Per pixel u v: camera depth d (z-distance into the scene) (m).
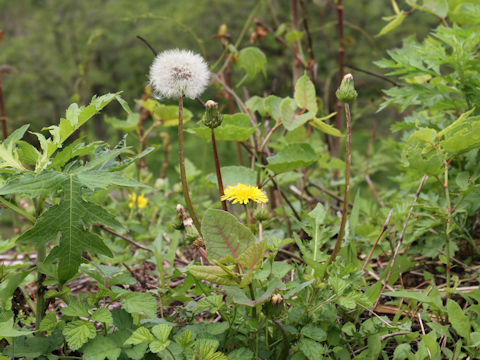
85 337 0.67
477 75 0.86
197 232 0.75
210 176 0.85
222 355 0.67
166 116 1.11
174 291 0.77
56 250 0.68
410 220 0.89
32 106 7.92
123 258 0.91
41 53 8.22
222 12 7.04
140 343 0.68
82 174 0.69
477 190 0.86
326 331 0.73
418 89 0.89
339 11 1.17
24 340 0.70
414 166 0.79
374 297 0.75
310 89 0.82
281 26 1.21
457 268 0.89
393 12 5.98
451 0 0.98
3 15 8.66
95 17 8.11
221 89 1.15
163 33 7.24
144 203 1.14
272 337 0.72
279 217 1.02
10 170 0.70
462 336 0.74
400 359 0.72
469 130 0.79
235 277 0.68
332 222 0.97
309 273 0.77
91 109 0.70
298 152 0.81
